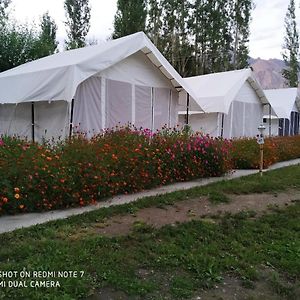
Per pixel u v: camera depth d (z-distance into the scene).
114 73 10.22
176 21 32.97
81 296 2.92
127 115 10.63
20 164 5.37
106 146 6.77
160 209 5.79
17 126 10.85
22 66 12.52
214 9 33.62
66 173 5.60
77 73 8.66
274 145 12.68
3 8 23.73
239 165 10.95
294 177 9.13
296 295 3.20
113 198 6.33
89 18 32.88
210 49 34.50
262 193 7.32
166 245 4.11
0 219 4.93
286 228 5.04
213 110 14.86
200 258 3.78
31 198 5.29
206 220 5.27
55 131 9.61
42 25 32.25
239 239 4.51
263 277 3.52
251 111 17.42
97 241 4.07
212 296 3.10
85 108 9.52
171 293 3.08
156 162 7.49
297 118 23.73
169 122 12.10
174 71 11.45
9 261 3.45
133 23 28.34
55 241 4.00
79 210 5.50
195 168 8.51
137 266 3.55
